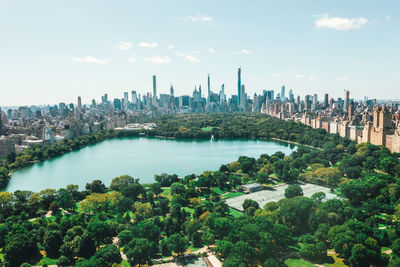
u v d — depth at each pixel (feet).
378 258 629.10
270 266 617.21
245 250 639.35
